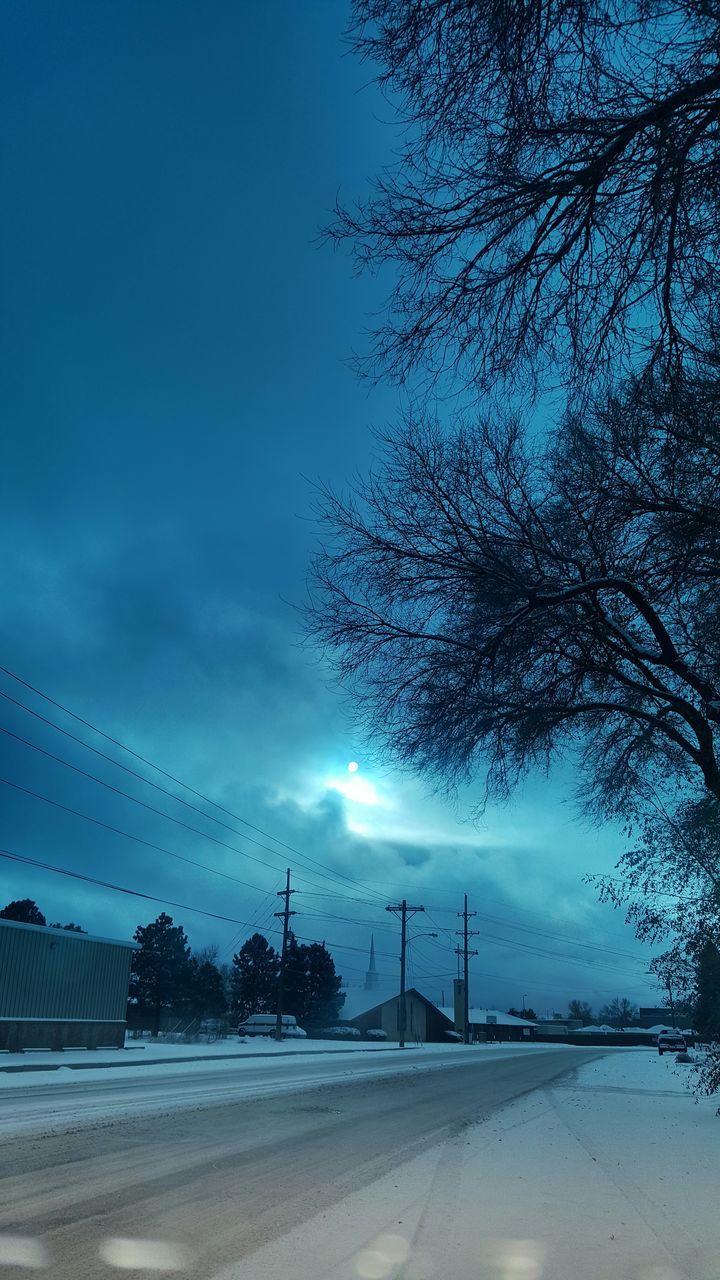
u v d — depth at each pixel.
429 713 12.46
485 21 4.95
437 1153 10.45
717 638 11.52
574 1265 5.62
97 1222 6.34
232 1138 10.94
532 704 13.25
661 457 8.91
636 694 14.40
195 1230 6.21
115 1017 34.56
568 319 6.18
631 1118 15.27
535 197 5.69
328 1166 9.20
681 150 5.21
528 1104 17.81
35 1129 11.02
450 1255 5.78
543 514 11.77
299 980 87.81
